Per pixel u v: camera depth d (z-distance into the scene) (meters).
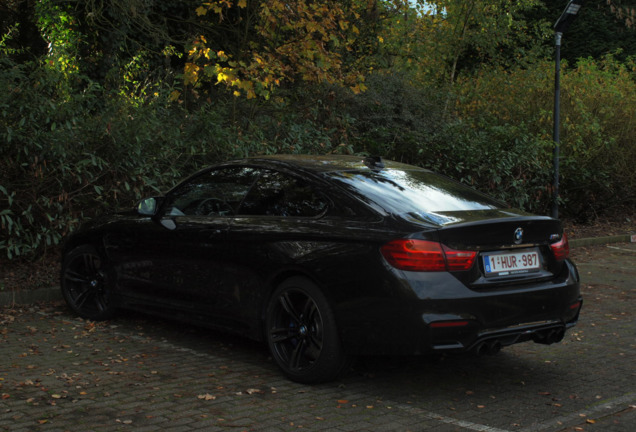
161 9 13.45
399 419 4.16
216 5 10.73
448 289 4.29
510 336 4.53
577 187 15.47
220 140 9.44
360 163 5.51
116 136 8.28
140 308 6.14
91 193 8.40
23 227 8.37
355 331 4.47
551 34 19.81
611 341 6.29
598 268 10.96
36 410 4.20
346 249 4.54
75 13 12.65
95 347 5.73
